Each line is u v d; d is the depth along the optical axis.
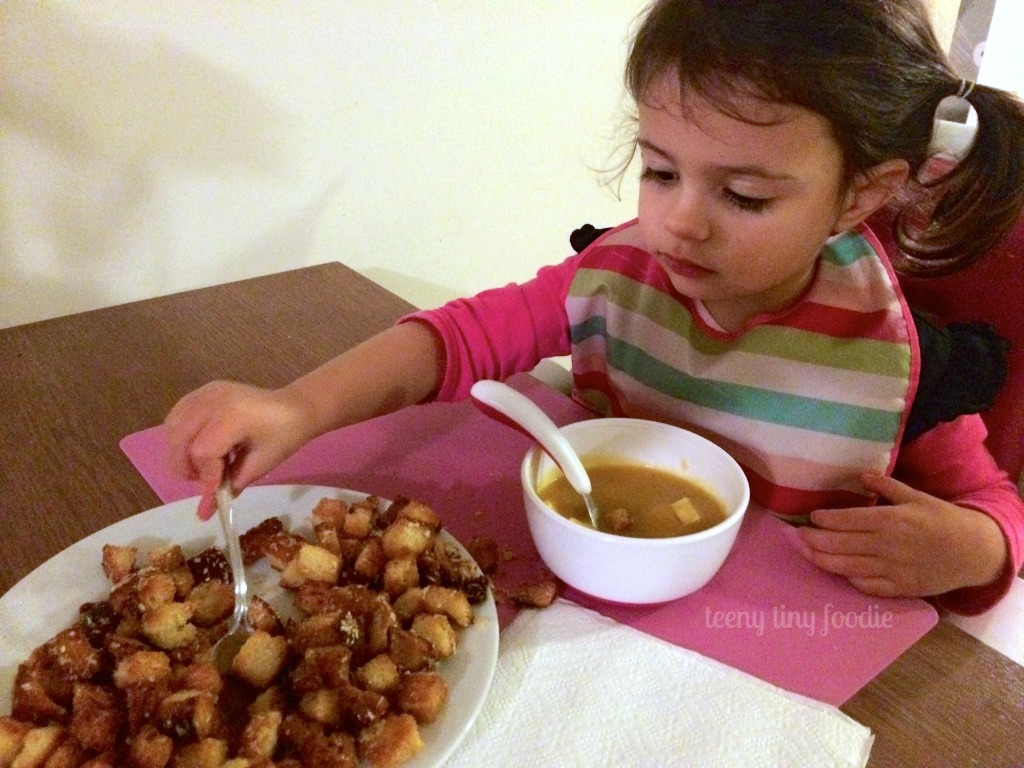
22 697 0.44
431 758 0.41
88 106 0.94
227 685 0.47
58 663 0.46
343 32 1.09
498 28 1.24
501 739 0.43
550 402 0.80
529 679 0.47
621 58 1.40
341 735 0.42
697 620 0.53
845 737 0.43
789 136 0.51
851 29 0.52
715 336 0.73
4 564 0.55
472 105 1.27
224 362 0.86
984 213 0.64
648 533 0.56
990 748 0.44
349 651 0.46
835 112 0.52
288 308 1.00
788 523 0.65
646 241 0.64
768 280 0.59
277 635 0.49
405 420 0.74
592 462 0.62
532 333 0.81
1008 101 0.62
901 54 0.56
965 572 0.57
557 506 0.58
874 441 0.68
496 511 0.62
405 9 1.14
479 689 0.44
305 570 0.51
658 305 0.76
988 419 0.77
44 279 1.00
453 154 1.29
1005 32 1.70
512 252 1.46
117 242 1.03
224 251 1.12
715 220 0.55
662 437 0.62
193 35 0.98
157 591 0.48
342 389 0.67
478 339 0.77
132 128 0.98
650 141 0.55
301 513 0.59
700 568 0.51
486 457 0.69
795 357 0.70
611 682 0.46
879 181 0.59
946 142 0.69
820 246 0.61
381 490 0.64
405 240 1.31
